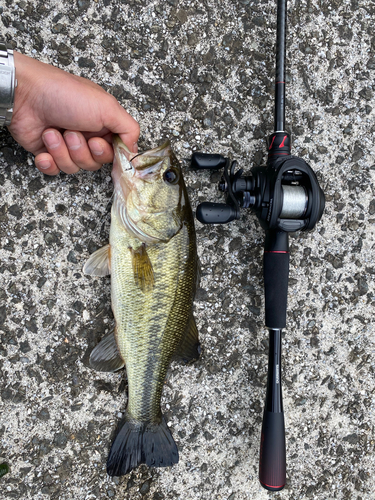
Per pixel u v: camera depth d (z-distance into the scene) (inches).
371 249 19.3
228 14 17.9
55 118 14.8
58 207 16.8
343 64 18.9
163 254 15.5
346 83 19.0
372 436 19.4
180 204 15.5
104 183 17.1
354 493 19.2
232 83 18.0
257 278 18.3
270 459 15.8
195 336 16.6
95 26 16.8
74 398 17.0
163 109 17.4
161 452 16.2
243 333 18.2
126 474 17.3
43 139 14.7
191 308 16.2
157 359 15.8
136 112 17.2
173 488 17.7
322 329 18.9
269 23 18.2
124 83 17.1
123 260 15.5
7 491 16.6
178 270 15.6
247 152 18.0
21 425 16.7
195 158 16.3
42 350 16.8
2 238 16.5
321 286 18.9
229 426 18.1
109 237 16.0
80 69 16.8
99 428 17.2
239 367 18.2
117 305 15.6
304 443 18.8
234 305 18.1
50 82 14.2
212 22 17.8
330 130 18.8
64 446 16.9
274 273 16.3
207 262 17.9
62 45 16.6
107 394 17.2
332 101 18.8
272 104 18.2
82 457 17.0
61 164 15.5
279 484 15.8
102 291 17.1
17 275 16.6
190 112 17.6
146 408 16.1
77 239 16.9
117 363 16.0
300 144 18.6
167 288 15.5
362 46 19.1
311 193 15.6
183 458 17.8
